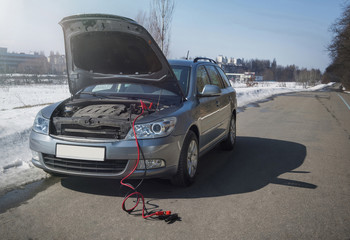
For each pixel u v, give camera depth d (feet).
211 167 15.38
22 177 12.74
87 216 9.54
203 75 15.89
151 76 13.10
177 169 11.56
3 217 9.33
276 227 9.17
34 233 8.43
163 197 11.25
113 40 12.19
